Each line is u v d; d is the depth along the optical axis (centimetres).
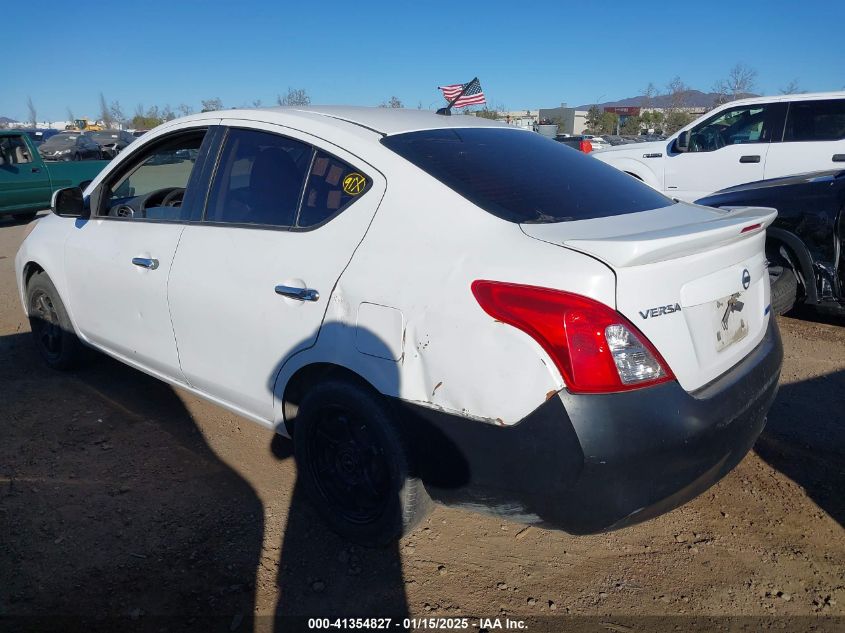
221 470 350
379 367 254
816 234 518
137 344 370
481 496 245
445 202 256
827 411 411
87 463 354
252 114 329
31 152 1262
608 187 304
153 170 400
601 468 218
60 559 280
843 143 790
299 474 303
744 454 267
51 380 458
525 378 221
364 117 313
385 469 269
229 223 319
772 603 262
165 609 256
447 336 237
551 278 221
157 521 307
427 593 267
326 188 288
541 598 265
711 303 247
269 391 300
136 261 355
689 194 927
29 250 448
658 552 292
